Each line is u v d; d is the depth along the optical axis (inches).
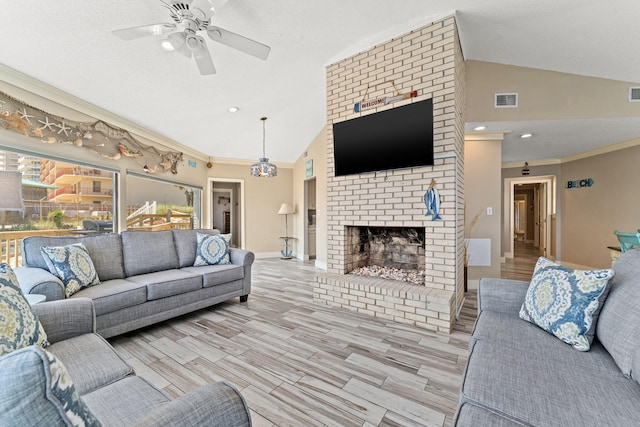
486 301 69.5
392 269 132.7
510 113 132.0
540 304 58.0
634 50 106.3
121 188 149.8
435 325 97.0
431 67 104.0
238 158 253.9
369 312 112.3
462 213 119.4
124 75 113.6
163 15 86.4
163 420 24.3
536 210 329.7
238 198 313.7
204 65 90.7
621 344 42.1
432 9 97.4
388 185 114.7
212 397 27.9
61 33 87.6
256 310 119.1
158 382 68.9
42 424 17.9
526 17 98.8
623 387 37.8
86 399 37.1
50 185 114.6
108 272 105.7
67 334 53.5
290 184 281.7
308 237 258.8
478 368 42.8
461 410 35.5
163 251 124.0
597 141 170.9
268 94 152.3
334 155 128.6
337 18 99.9
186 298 108.6
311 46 116.5
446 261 102.7
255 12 93.2
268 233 271.6
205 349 85.3
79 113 123.6
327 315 112.5
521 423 32.1
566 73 128.9
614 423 31.2
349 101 125.1
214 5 69.8
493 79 132.6
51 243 96.6
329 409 59.3
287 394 64.2
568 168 215.3
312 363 77.0
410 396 63.3
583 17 94.7
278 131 207.6
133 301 93.0
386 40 113.7
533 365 43.0
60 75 104.3
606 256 186.9
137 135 161.2
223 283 122.0
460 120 111.8
